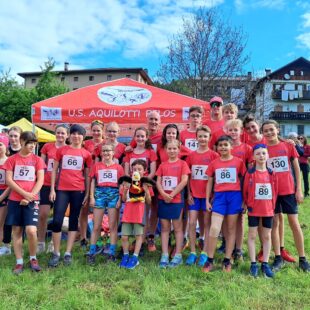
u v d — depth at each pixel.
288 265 4.53
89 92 7.18
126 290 3.73
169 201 4.59
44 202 5.15
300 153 9.58
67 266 4.41
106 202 4.80
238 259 4.67
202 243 5.20
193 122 5.45
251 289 3.70
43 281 3.90
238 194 4.38
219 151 4.48
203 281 3.98
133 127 8.45
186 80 23.27
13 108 29.05
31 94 29.73
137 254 4.53
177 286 3.82
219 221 4.30
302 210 8.49
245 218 7.70
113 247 4.74
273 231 4.45
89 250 4.95
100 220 4.76
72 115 6.66
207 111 6.75
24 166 4.37
